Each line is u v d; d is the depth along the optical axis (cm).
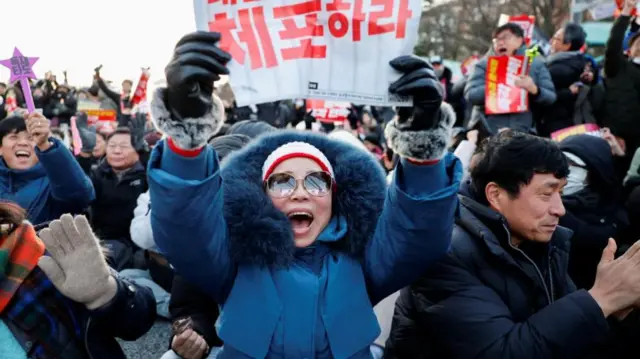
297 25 219
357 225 229
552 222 249
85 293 223
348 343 218
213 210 205
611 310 231
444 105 206
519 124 619
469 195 271
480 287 247
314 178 225
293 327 216
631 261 233
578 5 846
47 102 1344
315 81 220
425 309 253
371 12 218
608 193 371
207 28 218
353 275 226
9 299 224
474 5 3238
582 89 658
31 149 430
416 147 204
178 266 213
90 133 796
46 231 222
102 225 556
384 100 217
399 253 220
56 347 229
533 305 253
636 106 566
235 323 216
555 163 247
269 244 215
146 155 612
